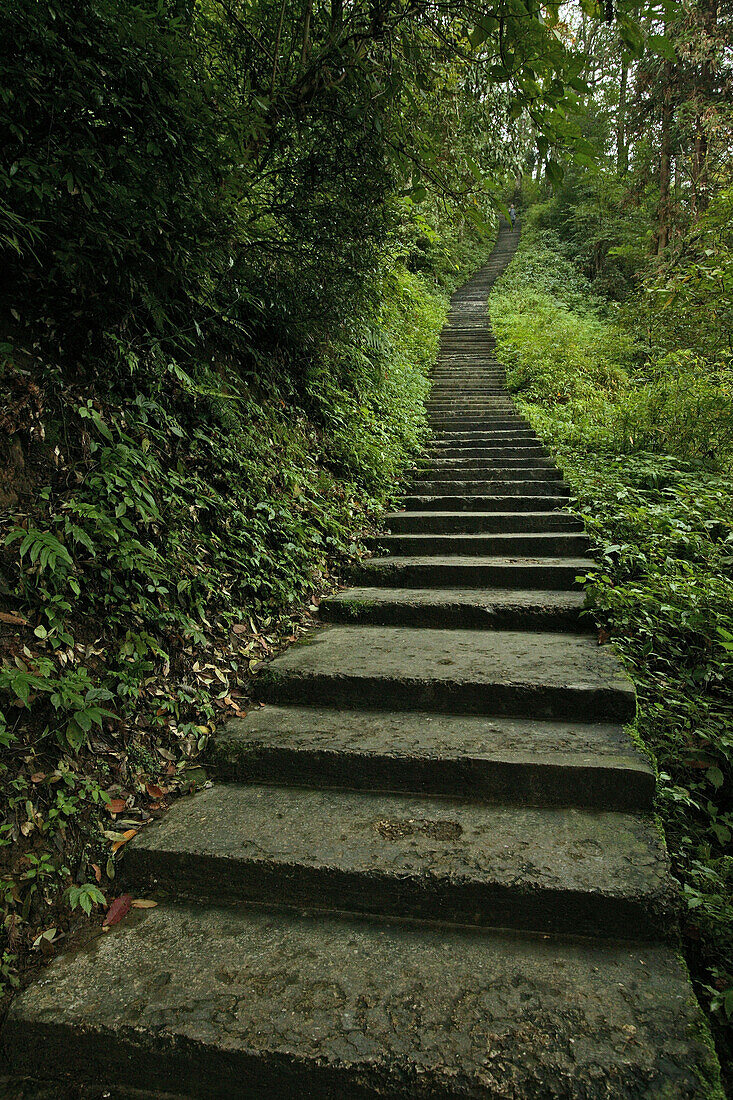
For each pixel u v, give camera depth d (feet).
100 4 6.34
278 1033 4.59
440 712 8.80
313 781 7.63
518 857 6.04
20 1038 4.88
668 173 43.57
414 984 5.03
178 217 8.54
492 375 32.40
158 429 9.87
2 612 6.43
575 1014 4.69
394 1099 4.29
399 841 6.39
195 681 8.68
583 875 5.75
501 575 13.12
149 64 7.00
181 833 6.61
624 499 15.78
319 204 11.82
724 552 12.73
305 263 12.98
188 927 5.82
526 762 7.08
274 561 11.80
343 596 12.63
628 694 8.25
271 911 6.07
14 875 5.56
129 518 8.54
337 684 9.10
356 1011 4.77
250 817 6.92
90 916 5.92
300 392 16.39
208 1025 4.69
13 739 5.97
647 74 40.27
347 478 17.28
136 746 7.32
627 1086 4.14
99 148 7.11
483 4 8.00
